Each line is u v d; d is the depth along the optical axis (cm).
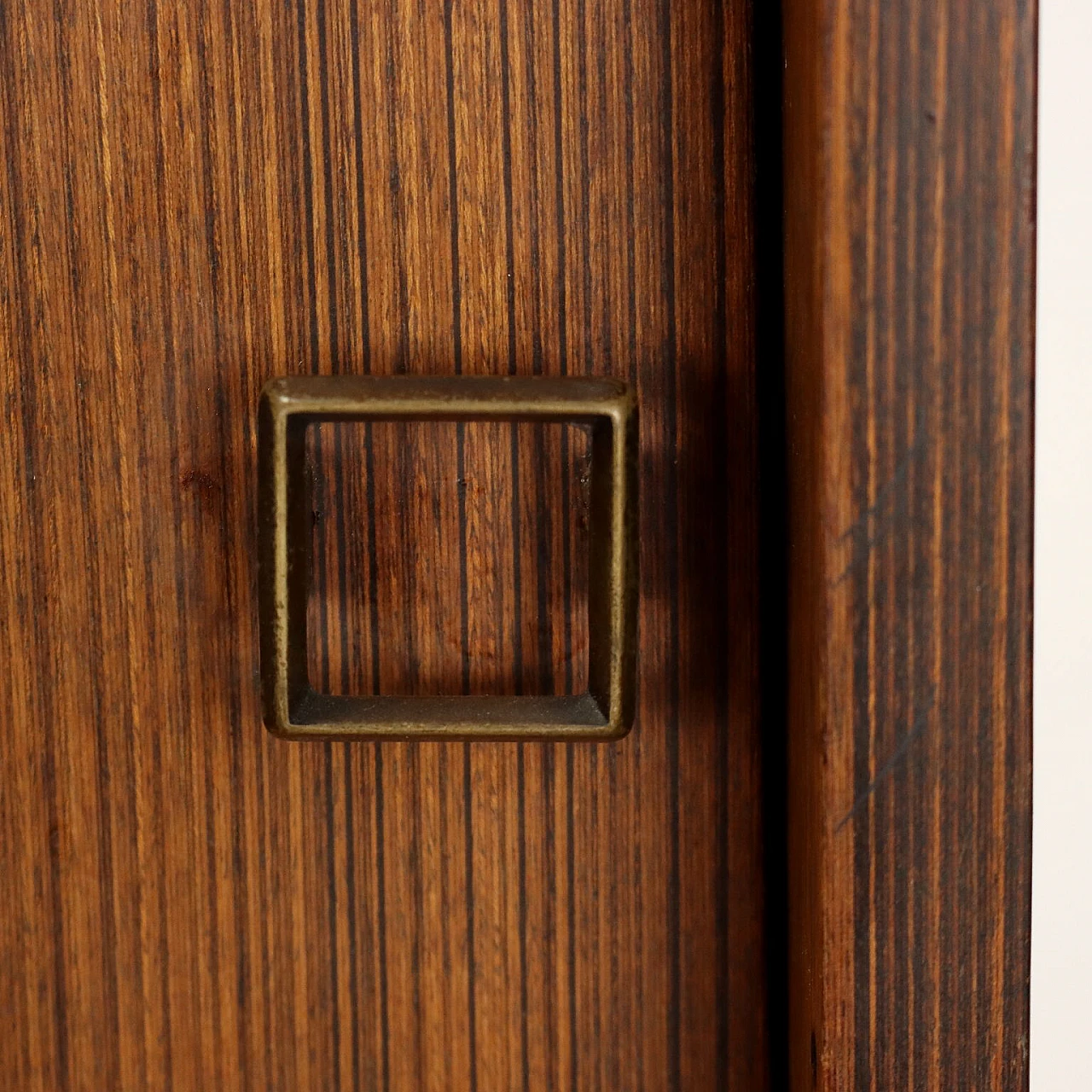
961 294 22
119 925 25
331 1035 25
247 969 25
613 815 25
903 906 23
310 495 24
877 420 22
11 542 25
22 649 25
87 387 24
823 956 23
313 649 25
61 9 24
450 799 25
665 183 24
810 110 22
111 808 25
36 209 24
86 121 24
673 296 24
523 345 24
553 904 25
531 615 25
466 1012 25
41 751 25
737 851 25
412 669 25
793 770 24
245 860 25
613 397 23
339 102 24
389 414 23
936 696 22
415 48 24
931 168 22
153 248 24
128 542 24
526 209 24
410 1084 25
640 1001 25
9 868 25
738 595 24
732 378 24
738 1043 25
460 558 24
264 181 24
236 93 24
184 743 25
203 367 24
